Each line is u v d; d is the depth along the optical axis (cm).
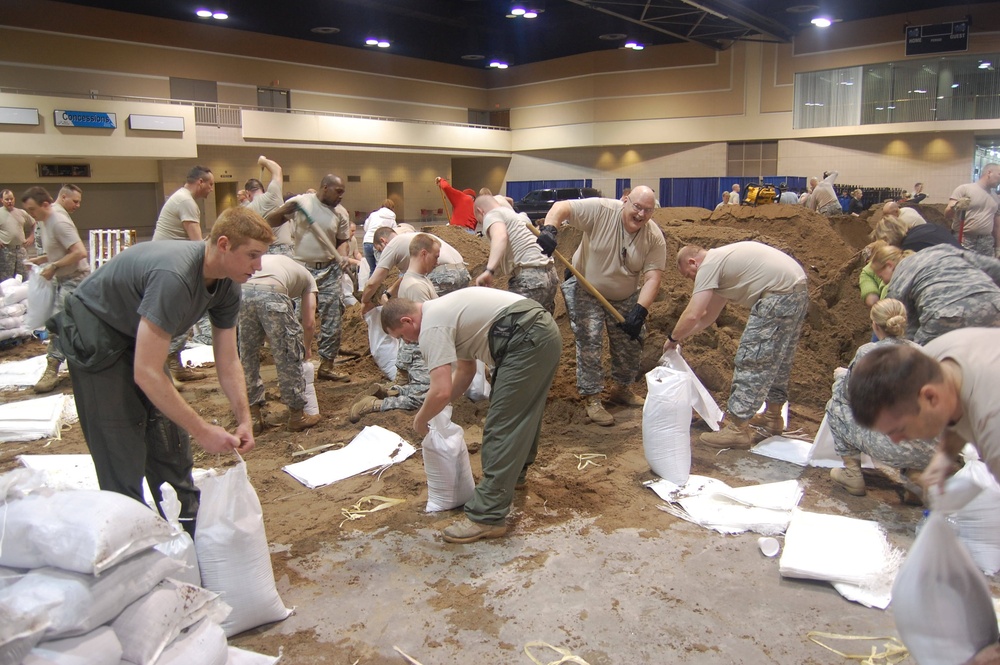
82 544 198
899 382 183
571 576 317
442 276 575
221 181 2334
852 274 630
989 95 2134
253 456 468
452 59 3000
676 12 2167
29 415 522
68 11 2069
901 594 204
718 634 274
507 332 338
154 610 213
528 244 529
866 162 2378
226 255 269
